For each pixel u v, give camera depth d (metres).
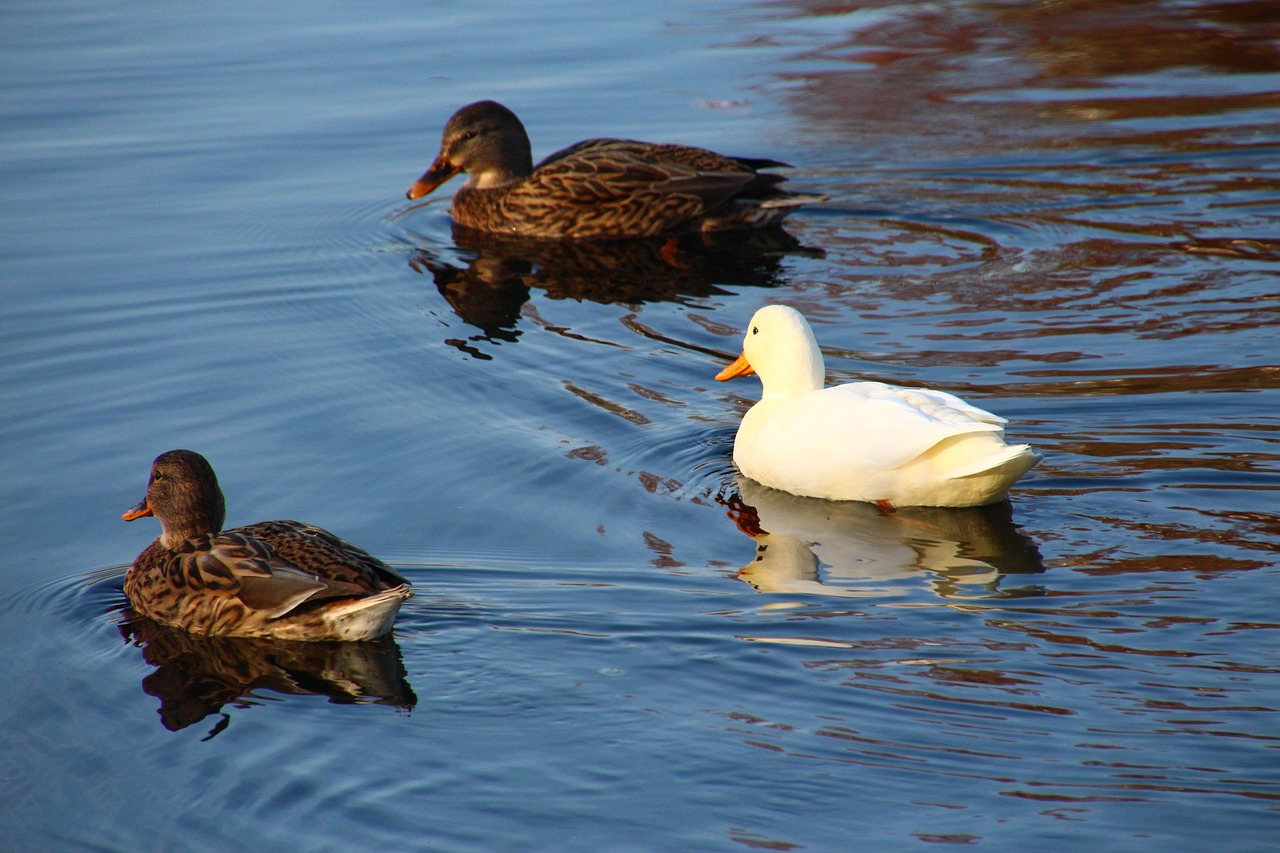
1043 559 10.96
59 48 26.80
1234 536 11.12
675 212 20.05
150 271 17.86
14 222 19.31
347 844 7.89
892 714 8.84
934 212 19.97
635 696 9.22
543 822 8.02
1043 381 14.45
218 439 13.49
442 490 12.52
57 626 10.56
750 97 24.52
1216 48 26.33
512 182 21.02
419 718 9.09
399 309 17.19
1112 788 8.03
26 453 13.16
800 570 10.99
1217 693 8.92
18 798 8.42
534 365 15.44
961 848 7.62
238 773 8.60
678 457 13.30
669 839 7.84
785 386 13.33
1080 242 18.62
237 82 25.05
